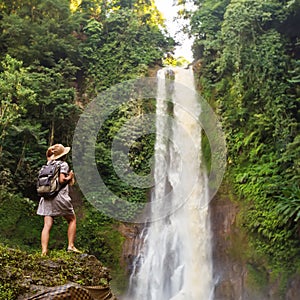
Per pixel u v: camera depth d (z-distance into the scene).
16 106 10.53
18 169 11.08
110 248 11.40
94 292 3.41
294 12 12.45
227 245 10.84
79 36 15.73
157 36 16.98
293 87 11.71
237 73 12.52
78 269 3.47
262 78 11.87
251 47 12.47
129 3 18.16
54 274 3.27
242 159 11.94
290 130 11.04
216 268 10.84
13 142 11.33
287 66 11.95
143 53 15.71
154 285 11.27
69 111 12.28
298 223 9.48
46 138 12.08
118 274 11.16
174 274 11.30
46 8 14.39
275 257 9.82
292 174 10.32
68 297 3.08
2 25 13.09
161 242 11.77
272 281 9.70
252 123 12.01
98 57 15.18
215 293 10.60
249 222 10.52
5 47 13.20
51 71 12.72
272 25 12.81
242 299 10.10
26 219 10.45
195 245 11.41
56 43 13.73
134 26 16.20
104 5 17.16
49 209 4.06
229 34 13.03
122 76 14.48
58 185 4.11
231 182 11.66
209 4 15.29
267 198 10.51
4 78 10.89
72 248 4.05
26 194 11.18
